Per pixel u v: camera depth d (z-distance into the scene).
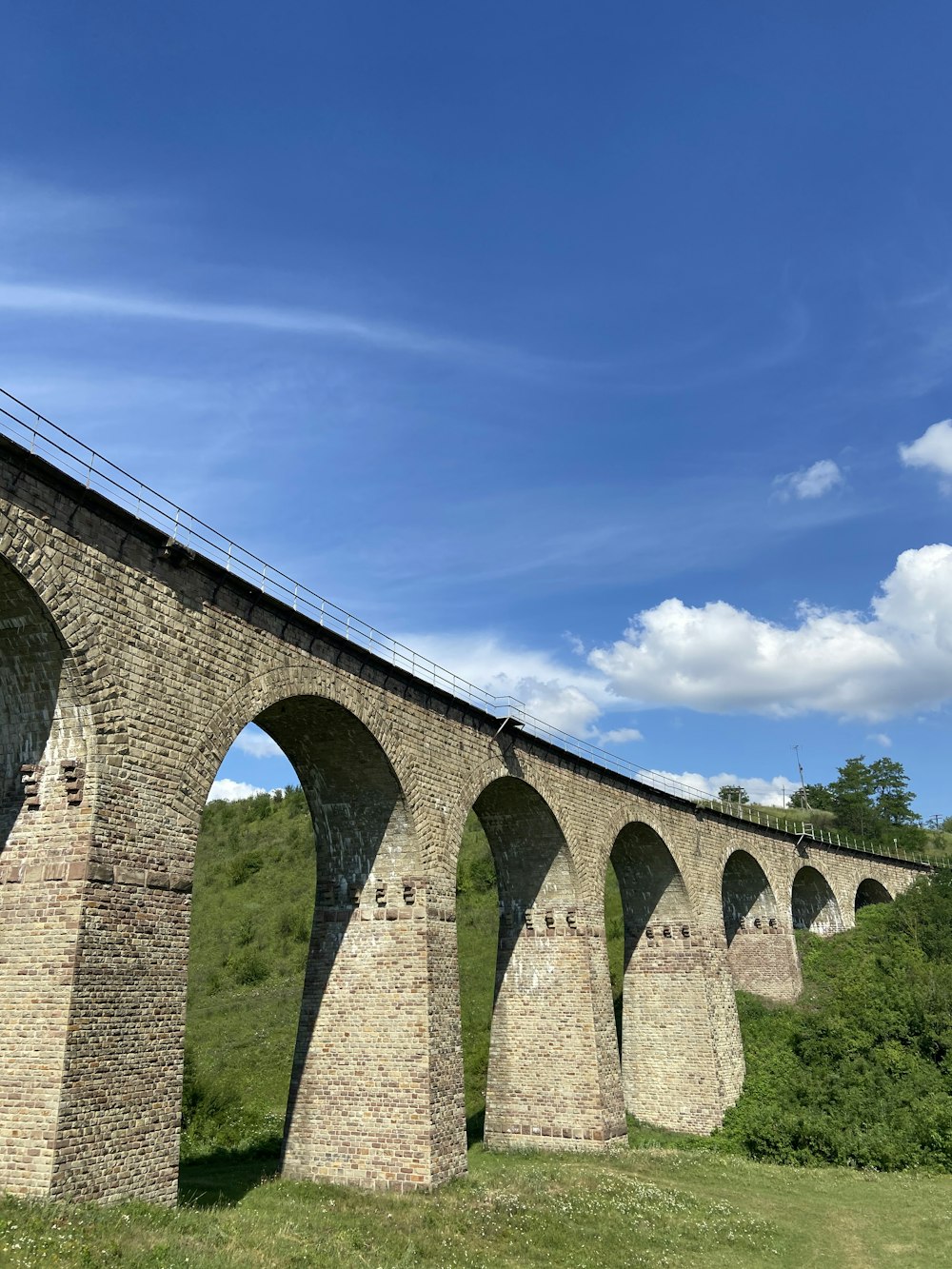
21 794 15.63
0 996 14.59
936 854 87.38
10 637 15.34
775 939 43.66
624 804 33.91
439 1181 21.42
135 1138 14.82
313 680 20.86
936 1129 29.59
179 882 16.64
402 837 23.69
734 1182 25.83
